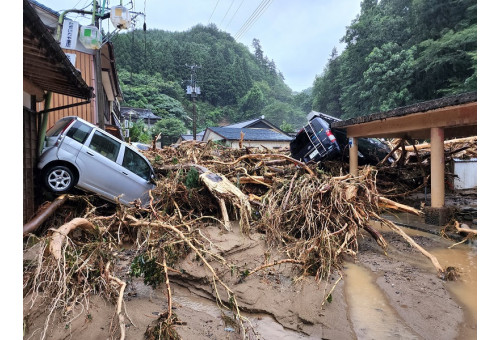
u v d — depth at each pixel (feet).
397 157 39.65
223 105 266.77
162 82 222.28
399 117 25.25
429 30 98.63
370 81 105.40
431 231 21.99
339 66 157.89
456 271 14.33
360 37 134.62
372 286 13.46
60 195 19.26
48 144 19.80
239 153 36.32
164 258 12.45
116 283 10.57
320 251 14.49
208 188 21.30
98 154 20.84
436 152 23.44
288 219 18.72
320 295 12.36
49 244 10.99
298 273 14.23
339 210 17.74
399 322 10.64
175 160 29.09
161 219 17.21
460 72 83.76
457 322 10.56
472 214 25.12
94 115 39.09
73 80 18.47
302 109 276.82
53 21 34.06
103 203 22.82
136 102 188.44
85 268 10.85
